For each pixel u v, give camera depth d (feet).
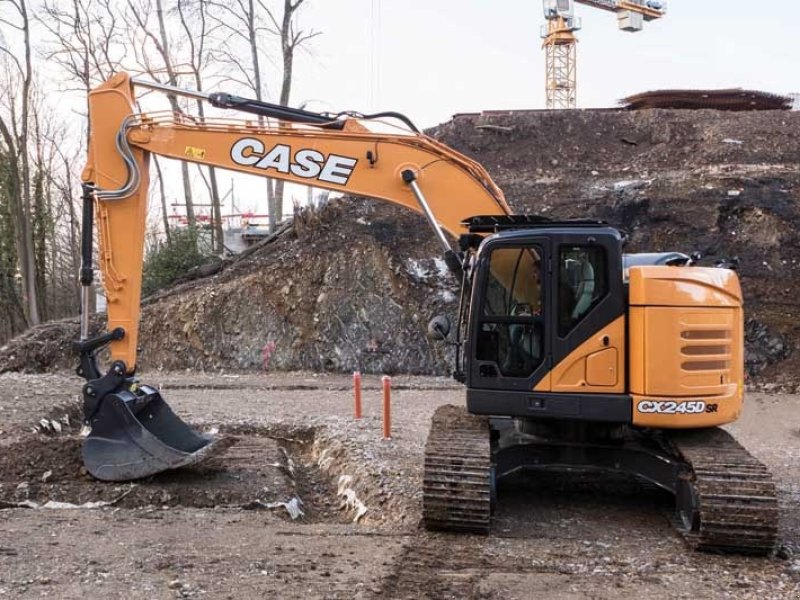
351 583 17.66
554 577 18.75
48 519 23.15
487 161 82.33
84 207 27.45
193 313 68.23
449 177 27.61
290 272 69.00
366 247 69.26
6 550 19.54
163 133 27.43
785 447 38.93
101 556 19.30
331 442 35.68
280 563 19.08
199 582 17.43
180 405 47.09
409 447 33.37
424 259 68.59
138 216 27.40
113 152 27.32
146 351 67.56
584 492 27.96
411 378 61.87
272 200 95.20
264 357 66.23
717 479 21.12
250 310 67.97
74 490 26.05
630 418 22.65
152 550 19.99
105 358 64.44
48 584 17.03
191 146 27.55
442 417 25.71
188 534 21.81
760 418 47.19
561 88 159.33
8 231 105.81
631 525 24.11
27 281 99.86
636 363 22.65
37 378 54.13
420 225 71.15
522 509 25.71
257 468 29.35
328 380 60.80
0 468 27.22
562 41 158.61
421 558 20.07
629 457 24.27
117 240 27.30
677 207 68.85
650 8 167.63
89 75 98.58
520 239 23.38
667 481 23.79
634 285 22.82
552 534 22.95
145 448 26.84
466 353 24.21
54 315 130.72
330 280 68.08
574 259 23.26
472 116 88.53
